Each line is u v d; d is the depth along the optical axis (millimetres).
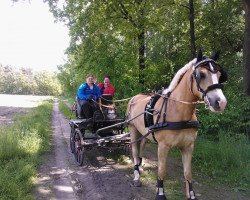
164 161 2996
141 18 8188
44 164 4473
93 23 8781
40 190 3453
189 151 2973
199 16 9352
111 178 3855
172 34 9438
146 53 9469
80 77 11930
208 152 4332
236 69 7949
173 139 2896
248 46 6020
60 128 7926
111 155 4875
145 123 3334
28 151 4633
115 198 3273
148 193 3400
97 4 8625
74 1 9000
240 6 8914
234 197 3287
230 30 9375
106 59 8312
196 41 9430
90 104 4785
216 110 2432
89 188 3549
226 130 5203
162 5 8617
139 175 3777
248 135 5102
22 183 3430
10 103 18453
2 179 3268
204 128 5367
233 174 3803
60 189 3512
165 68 8922
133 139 3900
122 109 6949
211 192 3404
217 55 2652
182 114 2834
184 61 9352
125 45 8484
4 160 4168
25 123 7109
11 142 4633
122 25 8305
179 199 3207
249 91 5992
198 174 3922
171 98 2922
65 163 4559
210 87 2484
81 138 4309
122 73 8094
